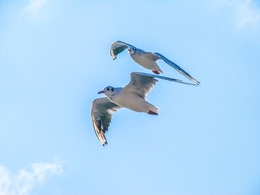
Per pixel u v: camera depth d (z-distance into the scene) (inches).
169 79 648.4
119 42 840.9
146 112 691.4
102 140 746.8
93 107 729.0
